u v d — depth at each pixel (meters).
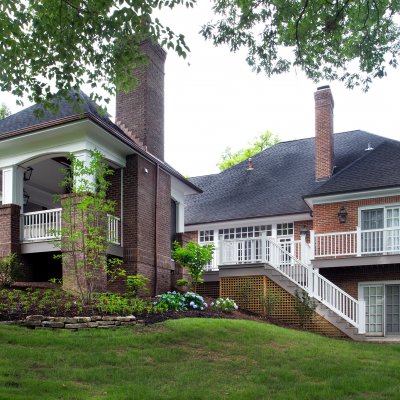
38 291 13.30
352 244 19.36
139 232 16.98
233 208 25.44
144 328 11.07
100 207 13.21
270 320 16.70
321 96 24.64
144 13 10.20
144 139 18.55
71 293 13.56
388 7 12.94
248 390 7.62
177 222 21.38
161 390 7.43
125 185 17.31
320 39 13.63
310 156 27.55
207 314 14.39
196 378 8.16
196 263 17.56
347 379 8.52
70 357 8.66
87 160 15.55
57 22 10.47
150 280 17.33
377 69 13.80
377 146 22.83
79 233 12.83
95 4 10.25
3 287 14.45
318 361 9.77
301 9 12.91
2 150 16.83
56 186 21.95
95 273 13.81
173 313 13.52
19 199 16.77
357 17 13.13
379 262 17.97
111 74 11.70
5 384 6.94
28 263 16.61
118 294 14.21
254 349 10.34
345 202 20.31
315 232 20.75
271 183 26.47
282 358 9.80
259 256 18.67
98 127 15.45
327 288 16.70
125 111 19.16
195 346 10.18
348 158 24.97
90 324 10.77
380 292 18.94
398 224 19.11
